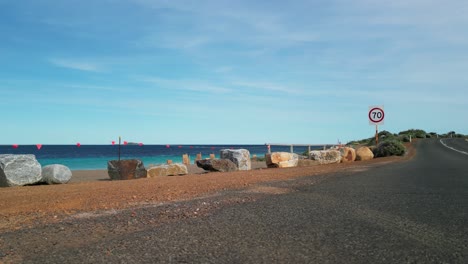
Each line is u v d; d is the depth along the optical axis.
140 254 4.47
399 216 6.40
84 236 5.40
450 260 4.15
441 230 5.45
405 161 23.19
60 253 4.59
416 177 12.83
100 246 4.84
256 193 9.14
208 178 13.62
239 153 21.12
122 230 5.70
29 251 4.71
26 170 14.06
